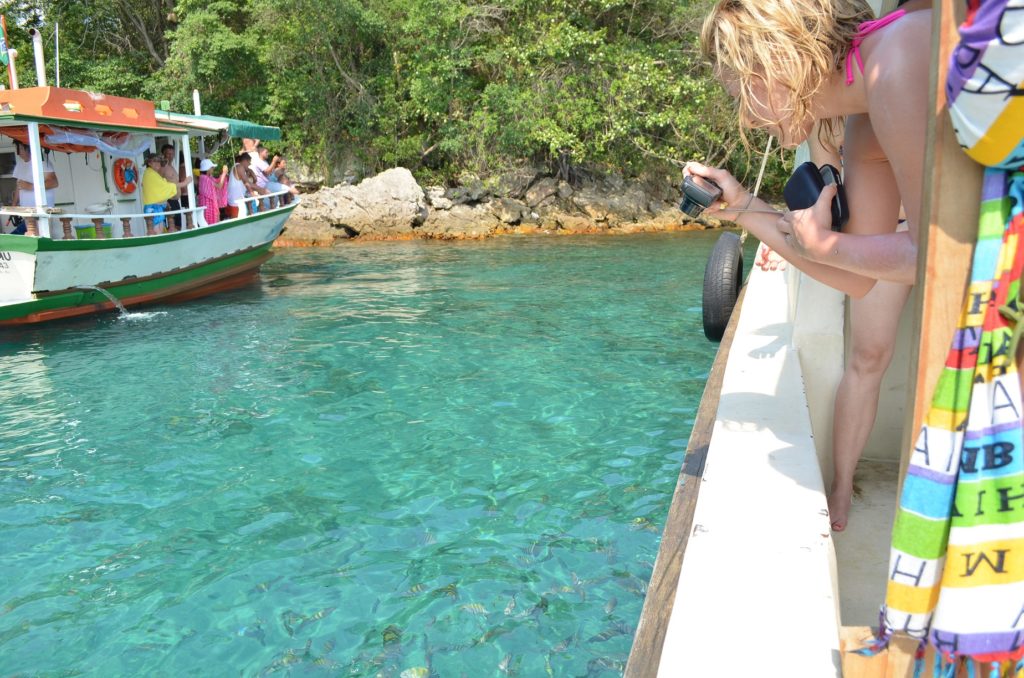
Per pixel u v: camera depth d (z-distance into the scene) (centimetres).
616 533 474
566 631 374
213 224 1327
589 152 2488
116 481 571
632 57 2392
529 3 2456
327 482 561
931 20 157
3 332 1064
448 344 950
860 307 287
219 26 2481
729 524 229
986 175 141
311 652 364
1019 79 127
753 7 180
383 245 2027
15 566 454
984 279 141
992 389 143
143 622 395
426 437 643
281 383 802
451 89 2452
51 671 357
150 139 1301
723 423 306
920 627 154
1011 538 144
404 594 411
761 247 605
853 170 230
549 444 622
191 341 995
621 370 823
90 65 2638
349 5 2380
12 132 1117
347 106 2494
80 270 1115
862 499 338
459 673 344
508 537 472
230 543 475
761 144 2323
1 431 677
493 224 2266
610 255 1758
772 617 187
